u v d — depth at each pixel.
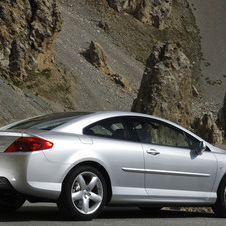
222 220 9.46
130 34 163.50
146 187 9.05
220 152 10.36
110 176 8.55
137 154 8.92
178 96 32.81
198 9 193.00
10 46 65.69
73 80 98.81
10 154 7.80
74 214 8.04
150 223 8.29
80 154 8.19
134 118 9.34
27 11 72.88
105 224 7.81
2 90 55.94
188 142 9.88
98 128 8.75
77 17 157.75
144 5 173.25
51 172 7.89
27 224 7.43
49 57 87.19
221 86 154.00
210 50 172.62
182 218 9.46
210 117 39.78
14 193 7.86
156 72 32.88
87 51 120.50
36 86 77.75
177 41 34.81
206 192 9.91
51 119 8.96
